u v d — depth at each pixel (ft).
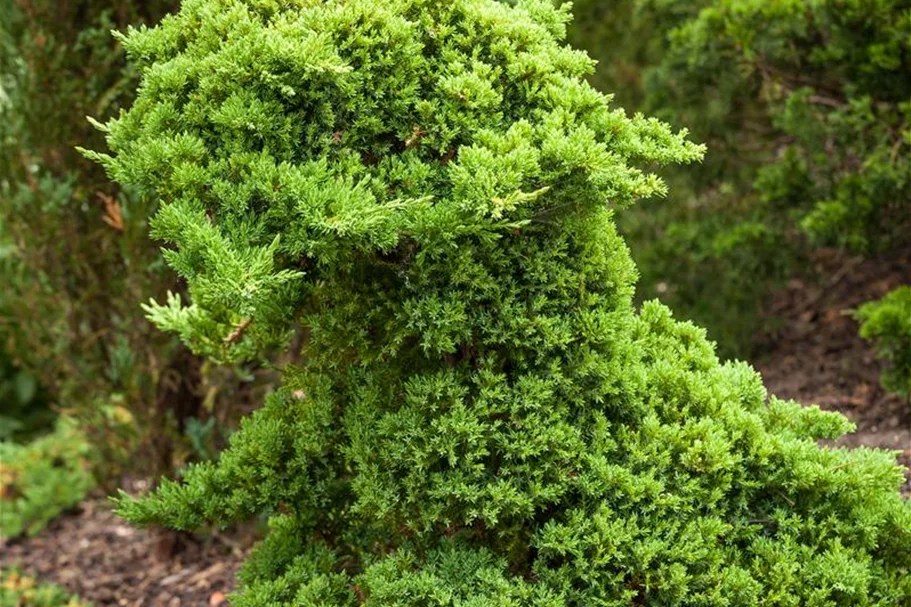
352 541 8.01
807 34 13.14
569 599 6.81
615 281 7.08
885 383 11.75
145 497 8.02
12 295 12.42
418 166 6.34
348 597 7.46
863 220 12.60
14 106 11.35
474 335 6.90
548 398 6.88
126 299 11.84
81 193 11.54
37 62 11.05
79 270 11.92
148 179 6.40
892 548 7.72
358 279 7.07
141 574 12.73
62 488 15.19
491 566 6.91
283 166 6.07
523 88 6.72
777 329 15.42
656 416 7.32
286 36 6.28
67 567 13.32
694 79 14.40
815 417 8.23
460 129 6.49
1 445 16.46
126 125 6.69
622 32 17.25
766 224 14.39
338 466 7.93
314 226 5.93
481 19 6.73
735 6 12.99
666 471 7.14
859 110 12.55
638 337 7.97
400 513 7.08
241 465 7.91
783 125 13.37
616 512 6.97
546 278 6.74
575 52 7.11
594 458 6.91
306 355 7.56
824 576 7.06
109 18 11.07
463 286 6.71
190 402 12.51
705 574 6.89
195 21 6.72
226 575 12.16
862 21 12.39
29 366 14.19
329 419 7.50
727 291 14.85
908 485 10.25
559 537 6.82
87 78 11.11
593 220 6.91
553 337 6.72
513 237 6.72
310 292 7.63
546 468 6.81
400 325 6.91
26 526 14.66
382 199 6.31
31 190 11.43
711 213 15.57
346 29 6.35
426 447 6.73
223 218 6.21
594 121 6.73
